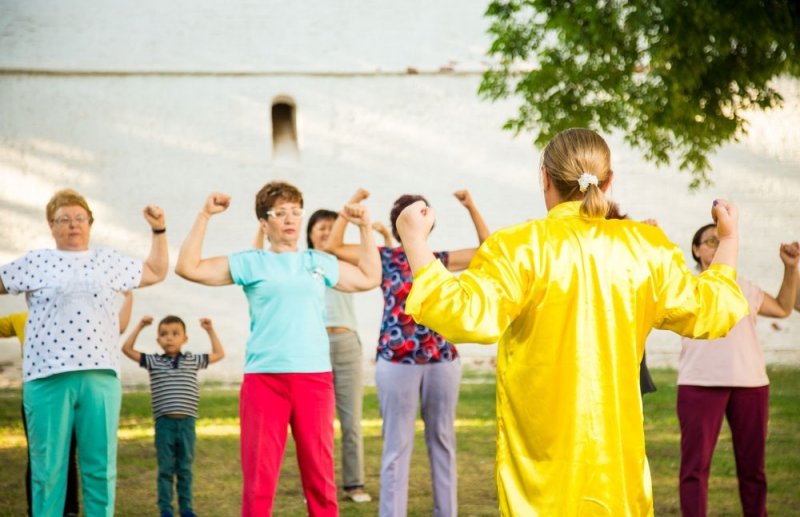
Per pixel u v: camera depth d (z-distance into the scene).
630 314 2.82
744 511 5.16
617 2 8.09
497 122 12.34
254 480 4.66
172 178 12.15
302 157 12.28
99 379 4.83
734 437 5.15
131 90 12.16
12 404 10.19
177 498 6.03
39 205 12.06
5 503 6.27
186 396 5.89
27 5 12.07
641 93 8.42
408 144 12.32
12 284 4.82
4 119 12.03
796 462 7.14
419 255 2.74
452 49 12.34
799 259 5.29
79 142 12.10
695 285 2.90
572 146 3.01
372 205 12.30
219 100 12.23
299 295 4.80
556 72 8.76
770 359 12.09
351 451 6.42
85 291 4.85
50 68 12.06
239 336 11.97
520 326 2.82
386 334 5.12
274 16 12.29
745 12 7.39
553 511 2.72
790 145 12.52
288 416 4.75
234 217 12.19
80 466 4.85
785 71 8.11
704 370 5.08
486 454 7.62
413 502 6.29
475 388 10.72
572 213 2.93
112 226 12.09
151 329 11.88
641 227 2.95
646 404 9.52
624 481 2.75
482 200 12.34
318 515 4.77
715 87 8.26
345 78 12.31
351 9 12.32
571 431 2.74
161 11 12.20
